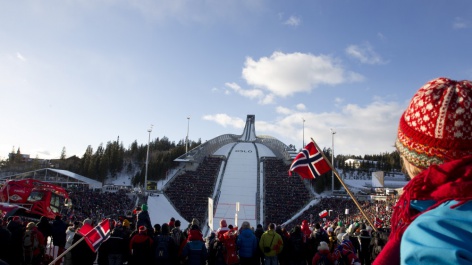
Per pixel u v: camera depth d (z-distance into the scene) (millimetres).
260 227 19969
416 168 2344
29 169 131000
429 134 2223
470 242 1784
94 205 57312
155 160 115375
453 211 1919
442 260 1748
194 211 70625
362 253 17266
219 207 73938
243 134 158250
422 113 2287
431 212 2008
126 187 92188
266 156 108500
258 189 84812
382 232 13516
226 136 130375
